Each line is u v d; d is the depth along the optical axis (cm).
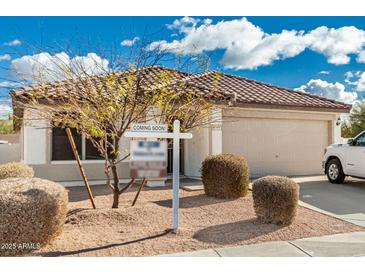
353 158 1081
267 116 1351
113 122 689
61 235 541
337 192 991
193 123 869
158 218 657
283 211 611
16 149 1694
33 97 729
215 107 916
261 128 1355
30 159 1058
